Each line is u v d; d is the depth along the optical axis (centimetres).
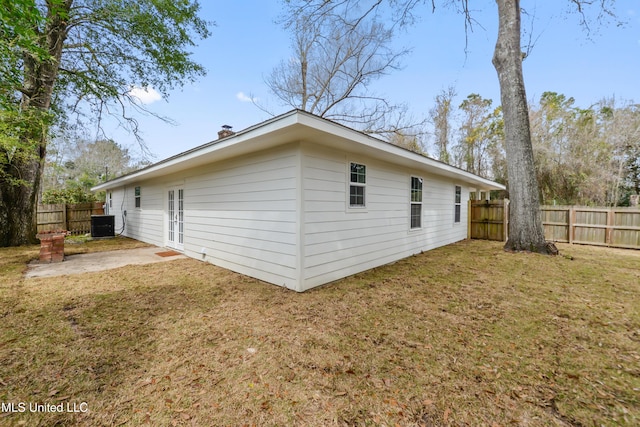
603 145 1608
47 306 332
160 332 267
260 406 169
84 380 193
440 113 2186
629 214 754
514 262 575
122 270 526
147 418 159
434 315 311
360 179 515
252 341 250
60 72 830
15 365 209
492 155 1984
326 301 357
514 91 666
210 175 594
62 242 619
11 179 727
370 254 543
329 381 194
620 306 332
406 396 178
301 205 393
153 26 804
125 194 1111
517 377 198
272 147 434
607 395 178
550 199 1667
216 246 576
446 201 884
